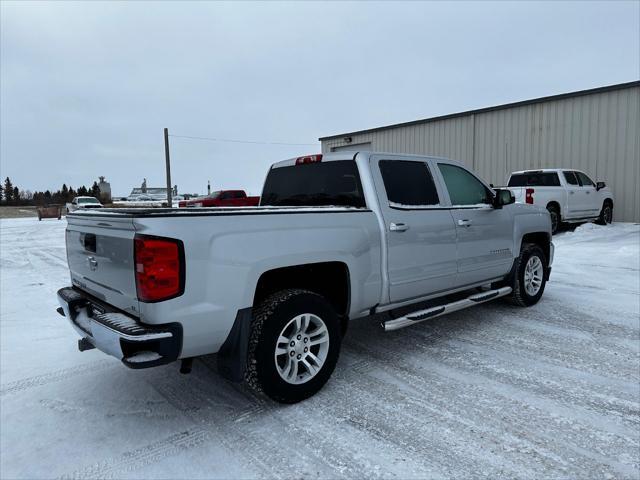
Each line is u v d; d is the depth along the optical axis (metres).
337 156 3.95
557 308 5.46
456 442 2.59
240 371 2.81
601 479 2.26
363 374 3.57
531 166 15.42
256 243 2.82
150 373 3.66
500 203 4.84
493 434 2.67
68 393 3.30
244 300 2.77
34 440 2.68
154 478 2.30
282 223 2.97
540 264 5.62
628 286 6.57
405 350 4.11
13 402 3.17
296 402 3.08
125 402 3.16
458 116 17.31
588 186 12.88
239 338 2.78
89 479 2.30
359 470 2.34
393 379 3.47
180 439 2.67
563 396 3.15
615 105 13.54
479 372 3.58
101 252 2.91
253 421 2.87
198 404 3.12
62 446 2.61
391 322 3.71
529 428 2.73
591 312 5.27
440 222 4.14
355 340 4.41
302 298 3.06
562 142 14.68
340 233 3.30
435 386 3.34
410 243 3.85
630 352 3.98
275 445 2.59
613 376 3.47
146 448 2.58
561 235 12.16
